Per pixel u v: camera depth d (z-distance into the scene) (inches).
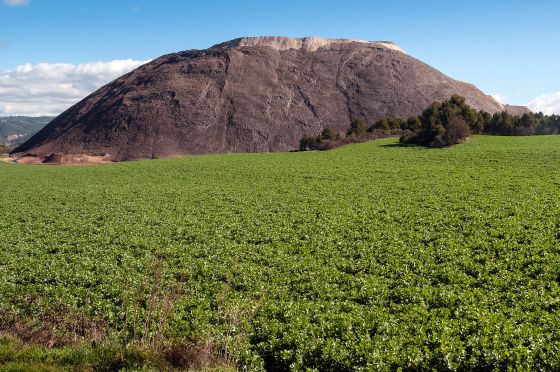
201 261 910.4
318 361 526.3
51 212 1510.8
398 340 542.0
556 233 980.6
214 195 1796.3
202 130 7165.4
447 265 824.9
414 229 1127.6
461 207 1333.7
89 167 3250.5
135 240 1087.0
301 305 668.7
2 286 776.3
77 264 905.5
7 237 1157.7
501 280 729.0
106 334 598.5
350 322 598.5
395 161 2625.5
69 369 466.6
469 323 568.1
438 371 487.2
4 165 3698.3
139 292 684.1
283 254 948.0
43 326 602.2
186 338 581.3
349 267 858.1
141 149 6628.9
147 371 470.6
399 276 797.2
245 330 603.5
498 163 2269.9
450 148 2940.5
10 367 456.4
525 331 535.5
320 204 1505.9
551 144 2770.7
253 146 6924.2
